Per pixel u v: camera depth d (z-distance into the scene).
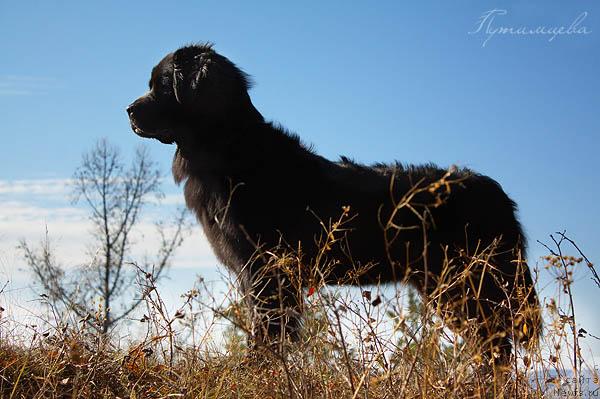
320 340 3.61
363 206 6.20
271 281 5.65
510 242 6.14
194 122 6.36
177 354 4.25
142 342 4.28
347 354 3.45
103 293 16.36
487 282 5.75
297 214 6.12
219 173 6.21
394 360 3.61
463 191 6.20
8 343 4.43
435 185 3.38
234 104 6.34
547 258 3.89
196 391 3.88
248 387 3.84
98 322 4.42
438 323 3.49
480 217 6.15
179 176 6.65
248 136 6.30
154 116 6.49
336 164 6.56
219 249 6.23
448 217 6.12
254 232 6.03
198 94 6.30
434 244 6.10
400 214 6.14
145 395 4.02
